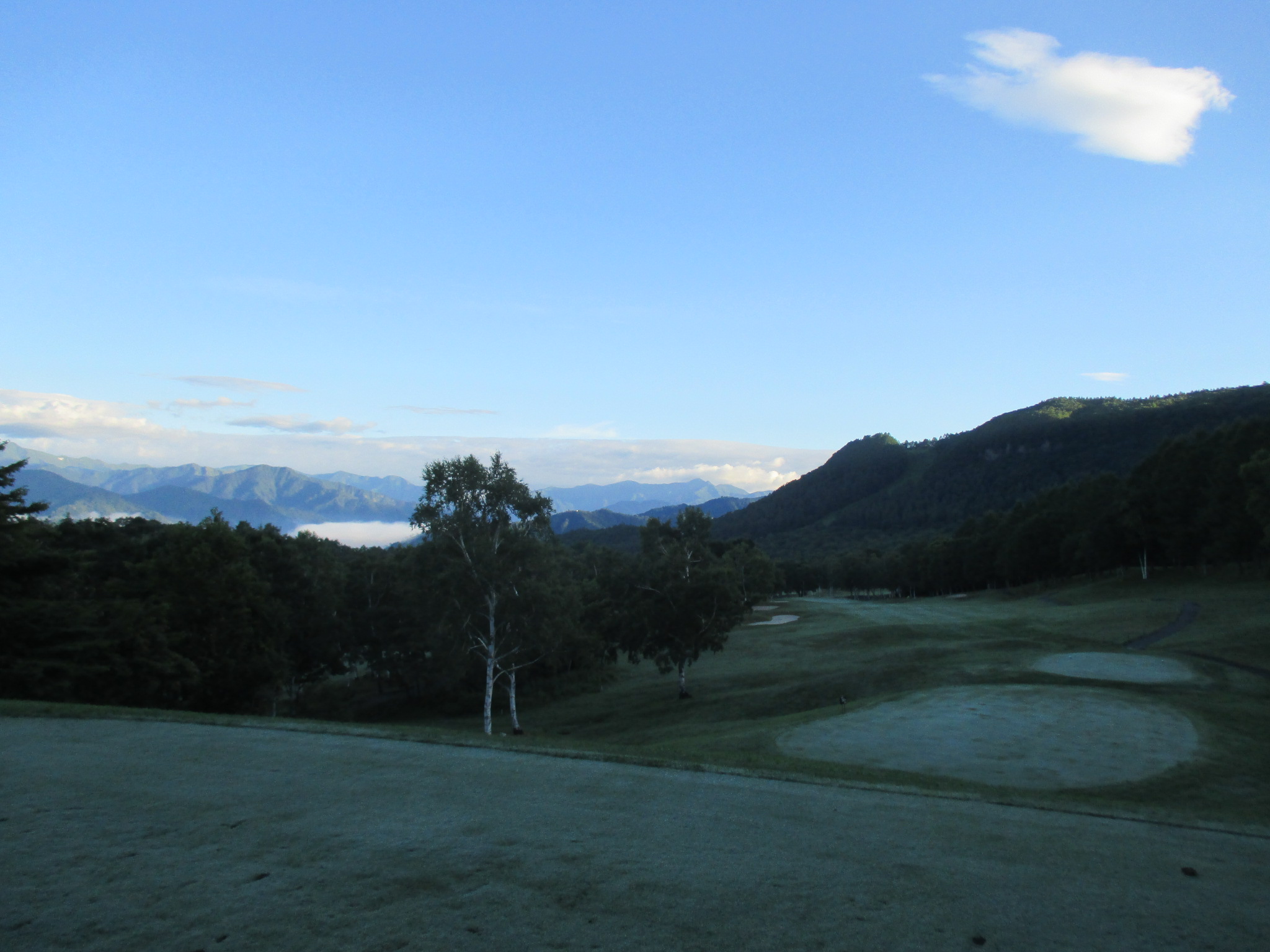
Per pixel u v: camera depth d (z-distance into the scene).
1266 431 66.06
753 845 9.11
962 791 13.00
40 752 13.03
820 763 17.11
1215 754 20.88
